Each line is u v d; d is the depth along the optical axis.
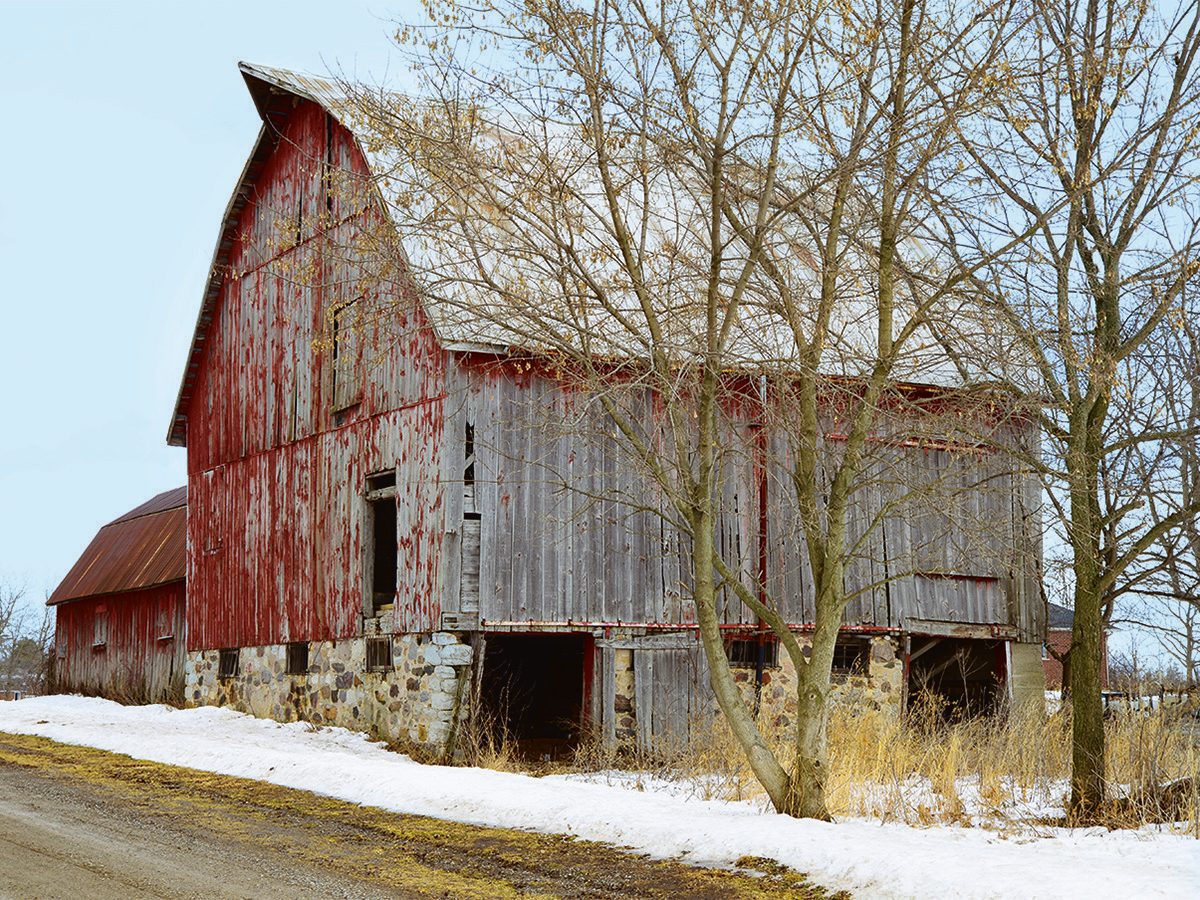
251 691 23.91
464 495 18.92
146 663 29.86
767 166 12.34
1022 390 13.99
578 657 25.19
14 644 53.75
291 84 21.80
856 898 9.11
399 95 14.39
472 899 9.09
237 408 25.12
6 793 12.95
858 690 21.25
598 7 12.03
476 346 18.39
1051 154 13.33
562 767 18.62
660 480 12.26
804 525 12.30
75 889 8.80
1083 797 13.01
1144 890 8.64
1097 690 13.28
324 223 19.31
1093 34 13.27
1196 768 13.26
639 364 13.13
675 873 9.94
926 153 11.98
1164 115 13.08
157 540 30.83
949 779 13.71
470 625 18.75
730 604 20.42
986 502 20.30
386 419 20.48
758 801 13.02
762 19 11.98
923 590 21.83
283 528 23.30
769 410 14.12
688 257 12.95
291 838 11.07
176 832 11.11
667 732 19.52
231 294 25.48
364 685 20.61
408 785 13.36
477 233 12.55
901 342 12.13
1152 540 13.44
